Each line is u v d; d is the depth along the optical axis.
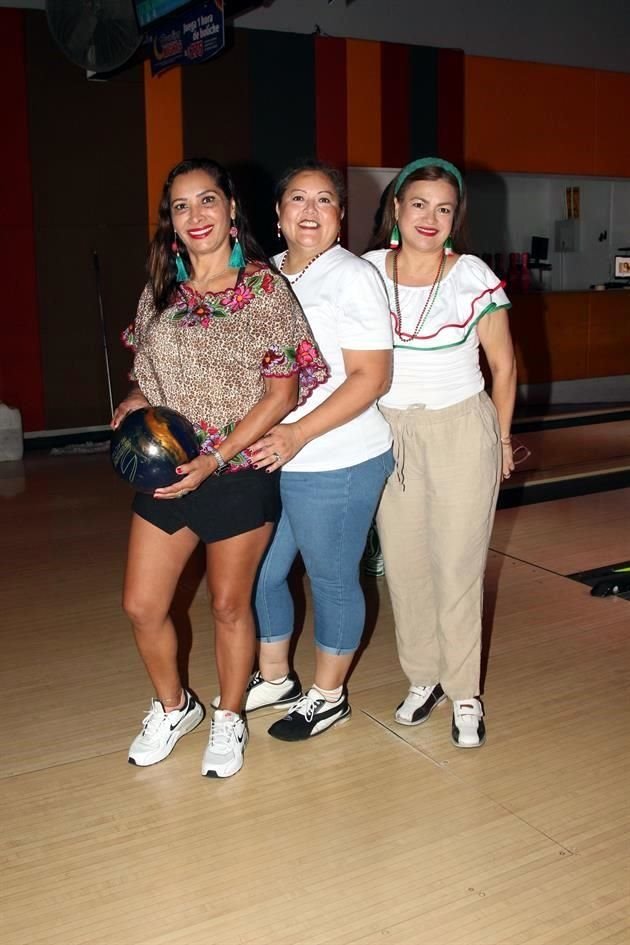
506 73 9.52
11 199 7.61
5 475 6.80
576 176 10.21
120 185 7.98
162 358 2.50
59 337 7.96
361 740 2.96
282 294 2.46
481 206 10.51
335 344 2.62
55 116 7.66
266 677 3.11
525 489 5.98
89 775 2.78
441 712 3.14
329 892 2.25
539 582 4.40
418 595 2.96
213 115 8.18
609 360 10.08
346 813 2.57
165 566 2.61
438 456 2.75
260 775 2.77
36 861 2.38
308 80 8.50
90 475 6.75
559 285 11.02
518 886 2.26
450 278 2.72
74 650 3.68
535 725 3.05
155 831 2.50
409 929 2.12
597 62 10.27
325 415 2.55
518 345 9.45
